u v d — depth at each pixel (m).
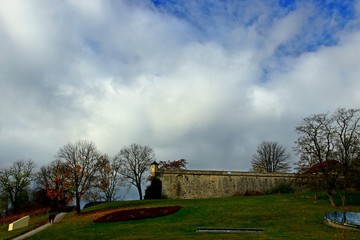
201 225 37.97
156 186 76.69
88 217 52.66
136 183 92.31
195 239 29.89
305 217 40.16
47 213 74.56
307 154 54.28
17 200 88.62
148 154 94.06
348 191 61.56
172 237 31.34
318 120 82.44
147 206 58.34
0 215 88.12
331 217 37.03
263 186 77.69
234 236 30.78
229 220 40.19
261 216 41.94
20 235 44.16
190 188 76.81
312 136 54.19
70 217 57.88
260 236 30.47
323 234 30.92
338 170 52.50
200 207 50.75
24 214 75.25
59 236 37.25
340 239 28.75
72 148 77.44
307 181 55.47
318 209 46.56
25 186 88.19
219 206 51.03
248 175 78.19
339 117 53.59
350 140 53.00
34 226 51.91
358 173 52.59
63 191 67.38
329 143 53.56
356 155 52.84
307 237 29.61
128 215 47.34
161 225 39.09
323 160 53.16
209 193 76.69
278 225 36.28
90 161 64.31
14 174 87.50
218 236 30.98
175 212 47.66
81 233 37.53
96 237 34.22
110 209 60.28
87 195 62.72
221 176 77.88
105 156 82.44
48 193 69.44
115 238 32.72
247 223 38.09
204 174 77.88
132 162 93.12
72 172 62.91
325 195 59.38
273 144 104.25
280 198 58.78
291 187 75.31
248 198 60.88
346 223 33.75
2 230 55.25
